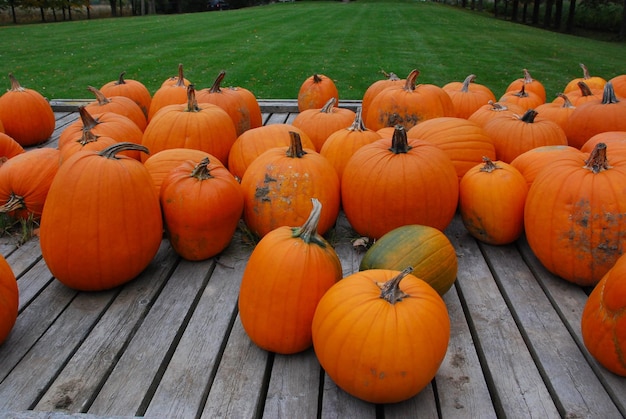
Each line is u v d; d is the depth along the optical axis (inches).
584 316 40.7
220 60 223.0
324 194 55.3
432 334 35.1
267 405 37.1
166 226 53.1
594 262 47.5
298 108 109.4
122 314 46.6
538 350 42.1
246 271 42.0
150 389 38.9
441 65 213.2
